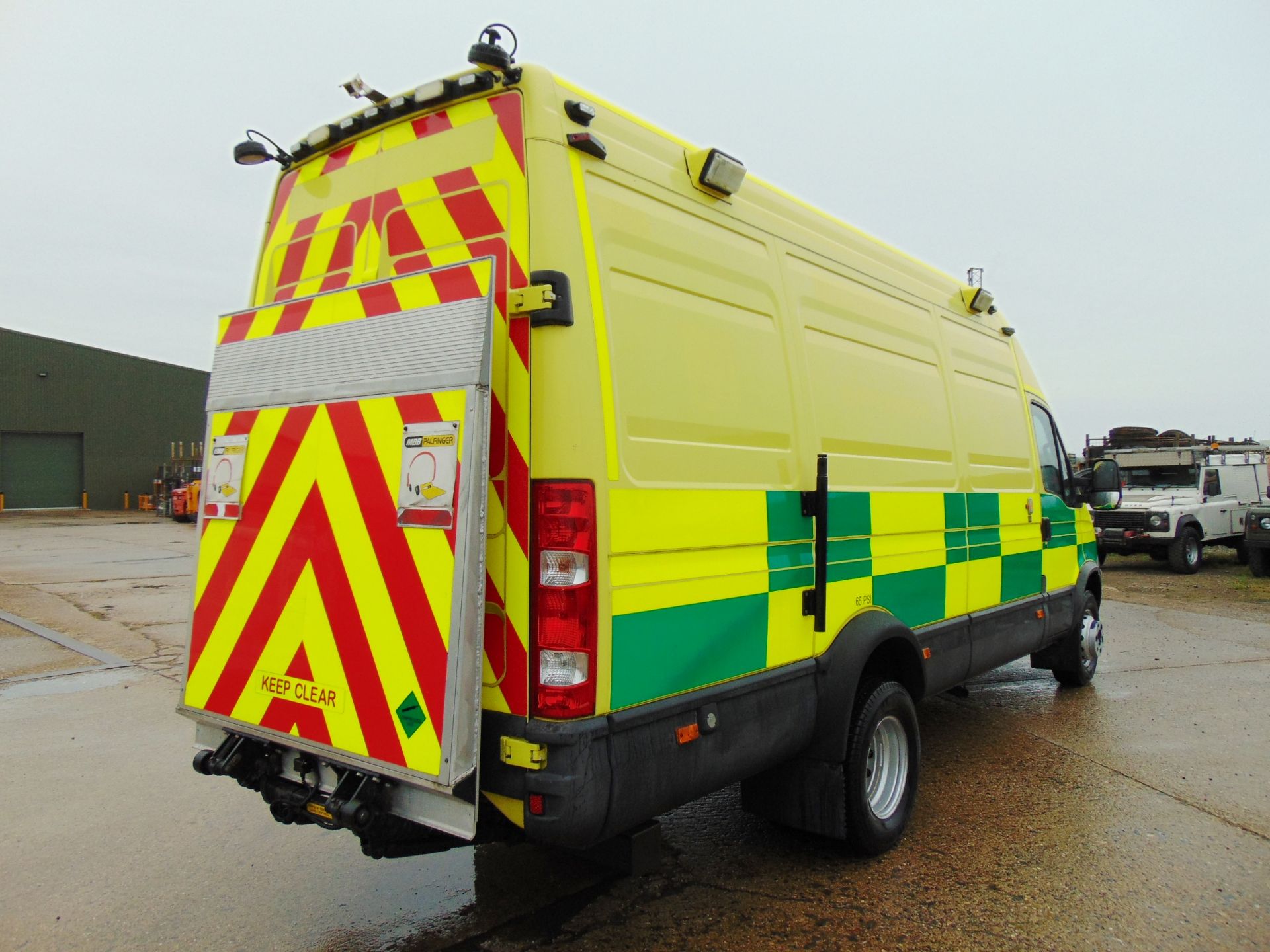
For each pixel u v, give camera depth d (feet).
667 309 9.45
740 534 9.98
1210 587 43.65
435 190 9.44
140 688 21.71
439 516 8.06
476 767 7.82
